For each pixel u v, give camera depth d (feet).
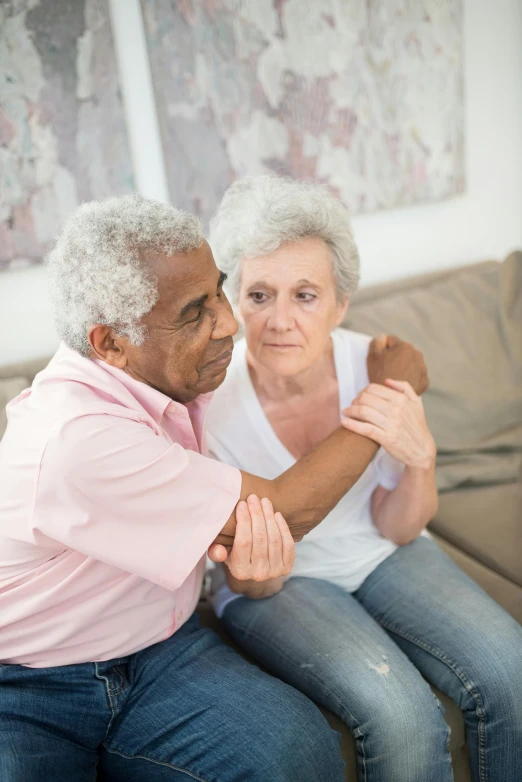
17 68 5.51
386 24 7.10
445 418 6.03
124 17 5.94
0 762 2.80
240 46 6.38
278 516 3.12
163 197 6.56
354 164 7.36
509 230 9.29
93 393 3.11
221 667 3.41
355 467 3.44
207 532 3.03
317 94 6.91
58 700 3.15
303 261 3.68
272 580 3.89
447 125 7.88
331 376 4.26
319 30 6.73
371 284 7.79
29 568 3.13
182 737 3.15
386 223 8.01
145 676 3.38
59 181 5.89
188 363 3.07
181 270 2.88
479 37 8.09
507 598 4.38
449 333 6.40
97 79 5.82
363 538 4.22
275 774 2.93
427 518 4.16
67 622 3.15
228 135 6.56
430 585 4.03
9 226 5.80
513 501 5.36
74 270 2.90
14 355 6.20
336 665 3.53
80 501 2.85
